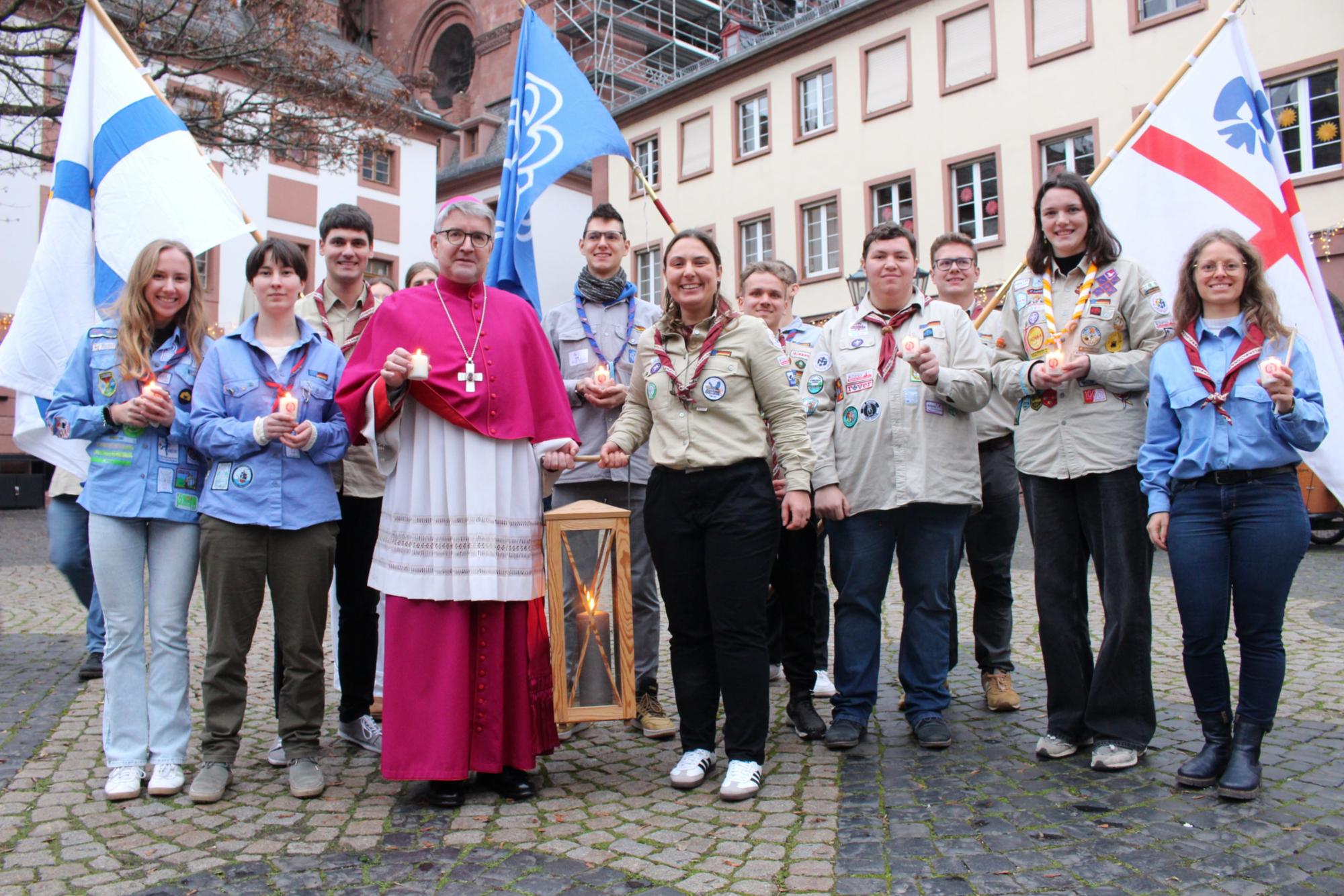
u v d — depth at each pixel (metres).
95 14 4.64
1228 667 5.43
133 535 3.75
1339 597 7.84
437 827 3.35
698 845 3.17
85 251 4.48
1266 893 2.76
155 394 3.60
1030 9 19.89
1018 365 3.93
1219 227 4.34
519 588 3.68
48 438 4.25
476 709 3.62
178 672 3.78
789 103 23.88
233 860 3.08
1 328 20.12
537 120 5.19
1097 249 3.90
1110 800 3.47
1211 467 3.54
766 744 4.31
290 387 3.86
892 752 4.14
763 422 3.88
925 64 21.42
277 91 13.98
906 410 4.18
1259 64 17.09
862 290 9.12
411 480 3.67
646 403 4.09
